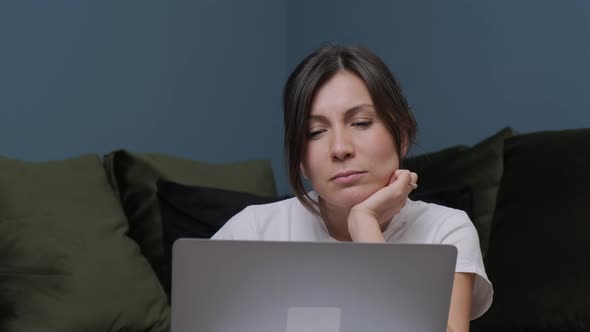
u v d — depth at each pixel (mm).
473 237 1322
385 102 1226
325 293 867
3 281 1921
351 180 1221
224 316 869
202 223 2244
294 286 862
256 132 3314
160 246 2318
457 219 1345
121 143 2797
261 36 3354
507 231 2111
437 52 2924
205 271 853
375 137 1224
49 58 2596
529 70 2676
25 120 2521
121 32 2820
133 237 2363
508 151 2281
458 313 1229
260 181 2600
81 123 2676
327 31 3285
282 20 3445
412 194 2229
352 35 3195
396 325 888
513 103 2715
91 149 2703
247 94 3281
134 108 2846
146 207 2361
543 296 1921
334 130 1215
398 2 3041
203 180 2449
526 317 1938
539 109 2648
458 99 2865
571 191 2025
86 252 2023
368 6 3139
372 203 1204
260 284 859
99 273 2006
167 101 2963
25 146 2518
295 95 1237
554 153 2131
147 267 2166
